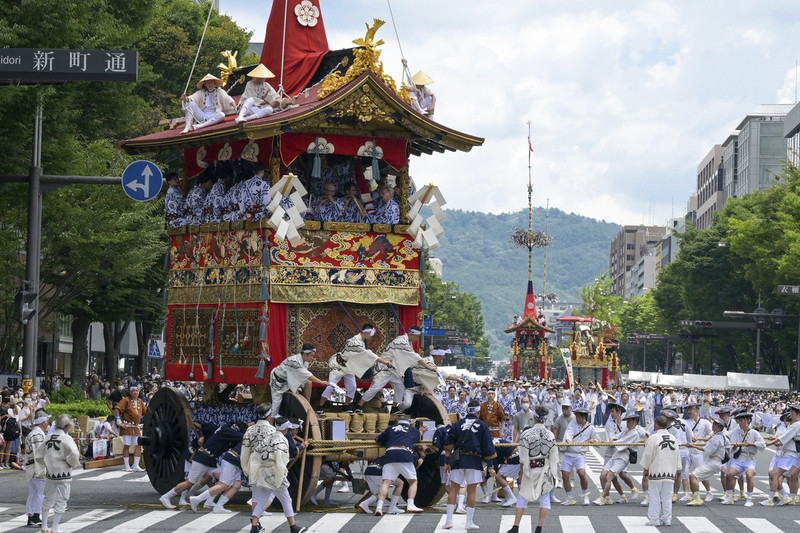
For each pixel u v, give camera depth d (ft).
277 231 62.08
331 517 60.54
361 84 64.23
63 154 99.50
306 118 63.46
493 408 90.84
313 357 65.31
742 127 534.37
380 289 66.69
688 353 367.45
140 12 102.83
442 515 62.75
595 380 310.86
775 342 287.48
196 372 68.54
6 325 142.00
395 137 67.87
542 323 311.27
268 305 63.67
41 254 131.44
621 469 72.54
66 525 55.83
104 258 137.80
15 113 82.69
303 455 60.64
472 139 68.69
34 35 78.02
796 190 229.25
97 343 258.37
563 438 76.33
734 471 72.28
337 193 71.56
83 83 93.91
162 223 140.46
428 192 67.36
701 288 294.46
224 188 68.74
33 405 95.35
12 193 94.07
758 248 229.25
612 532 56.54
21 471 91.76
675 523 60.90
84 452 102.53
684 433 75.00
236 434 62.28
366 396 65.36
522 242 341.21
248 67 74.38
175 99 165.58
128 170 81.97
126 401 92.22
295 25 73.00
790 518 64.13
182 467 66.85
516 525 54.03
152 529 54.49
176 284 71.20
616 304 502.38
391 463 61.36
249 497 70.59
